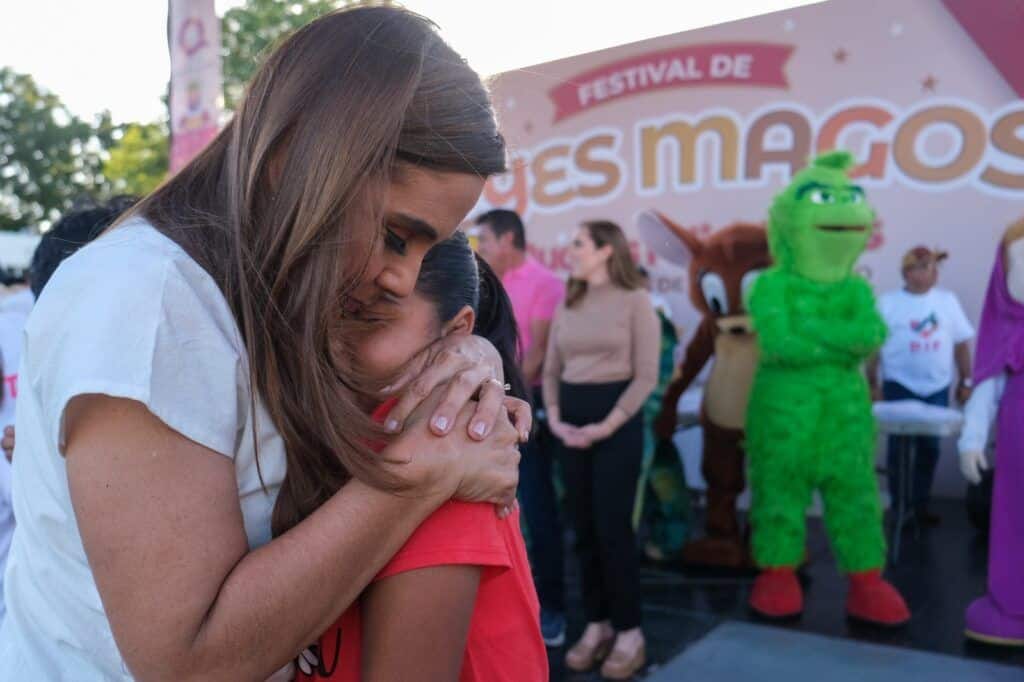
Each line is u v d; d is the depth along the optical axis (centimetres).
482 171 91
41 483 91
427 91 87
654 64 612
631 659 350
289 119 87
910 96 547
